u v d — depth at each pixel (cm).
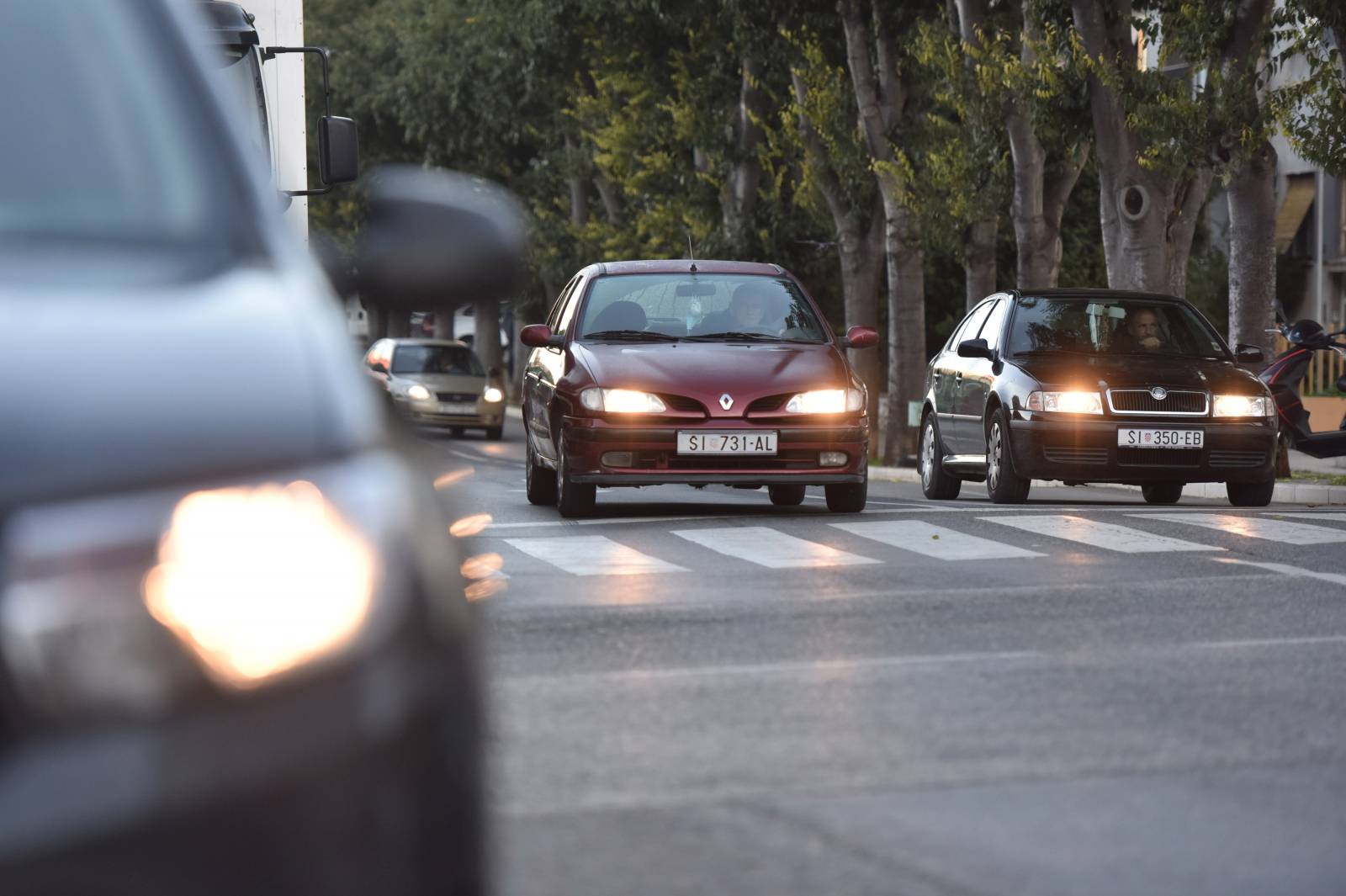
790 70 10794
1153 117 7075
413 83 16538
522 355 19788
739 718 2158
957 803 1764
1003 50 8475
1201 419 5397
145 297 929
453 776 859
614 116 13475
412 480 918
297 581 816
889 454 10344
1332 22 6712
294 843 792
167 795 773
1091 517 4634
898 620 2933
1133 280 7519
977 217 8750
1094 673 2455
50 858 752
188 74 1079
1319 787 1842
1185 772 1895
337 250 1223
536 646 2675
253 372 891
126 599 788
